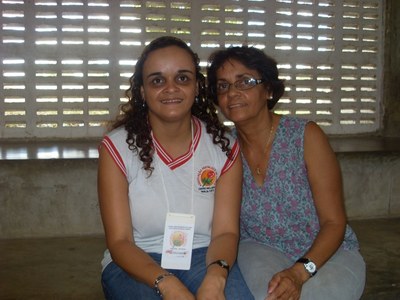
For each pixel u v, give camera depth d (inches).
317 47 177.9
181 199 66.7
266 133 73.2
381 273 96.2
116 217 65.6
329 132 182.1
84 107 161.8
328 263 70.5
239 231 74.7
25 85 157.6
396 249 110.6
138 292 61.7
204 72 167.8
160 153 66.9
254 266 69.4
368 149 140.9
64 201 119.6
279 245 74.5
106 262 70.3
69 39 158.9
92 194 120.6
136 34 162.2
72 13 157.9
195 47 167.3
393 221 133.1
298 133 71.6
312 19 176.2
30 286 90.7
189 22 165.8
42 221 119.4
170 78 64.2
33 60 157.3
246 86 69.2
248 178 73.8
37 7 155.8
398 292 90.1
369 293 88.5
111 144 66.3
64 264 102.3
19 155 126.0
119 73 162.7
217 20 168.1
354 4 179.3
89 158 119.5
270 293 61.9
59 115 160.9
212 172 68.4
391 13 181.3
